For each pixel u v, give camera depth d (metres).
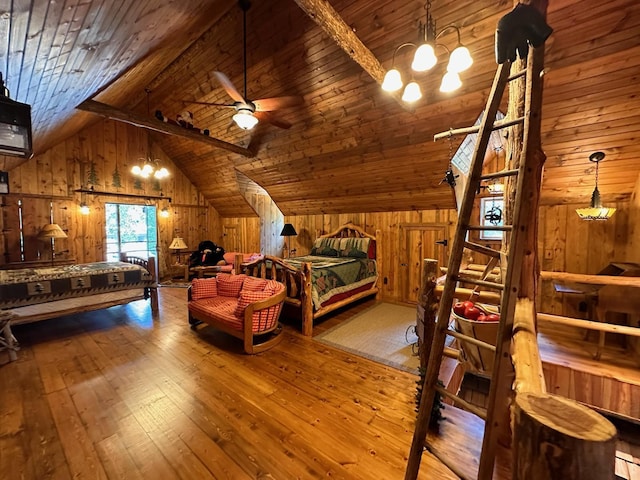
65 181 5.35
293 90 3.58
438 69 2.75
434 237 4.64
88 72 2.19
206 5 2.39
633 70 2.18
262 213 7.03
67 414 1.96
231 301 3.55
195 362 2.72
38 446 1.67
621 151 2.72
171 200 6.86
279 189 5.78
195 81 4.10
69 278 3.36
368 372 2.57
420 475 1.48
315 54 3.08
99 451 1.64
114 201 5.95
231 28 3.26
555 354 2.68
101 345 3.08
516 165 1.59
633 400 2.20
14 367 2.60
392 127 3.54
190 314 3.57
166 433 1.79
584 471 0.58
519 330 1.19
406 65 2.80
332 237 5.79
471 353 1.75
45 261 5.12
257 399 2.14
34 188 5.02
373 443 1.72
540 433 0.62
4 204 4.74
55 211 5.23
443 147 3.54
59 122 3.54
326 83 3.33
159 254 6.66
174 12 2.05
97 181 5.72
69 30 1.47
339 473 1.51
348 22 2.69
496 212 3.96
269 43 3.20
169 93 4.52
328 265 4.33
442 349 1.25
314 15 1.86
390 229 5.12
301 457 1.61
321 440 1.74
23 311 3.04
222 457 1.60
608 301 2.61
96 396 2.17
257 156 5.09
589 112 2.55
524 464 0.66
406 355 2.90
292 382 2.39
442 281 2.41
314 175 4.96
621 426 2.36
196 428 1.83
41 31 1.37
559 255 3.52
